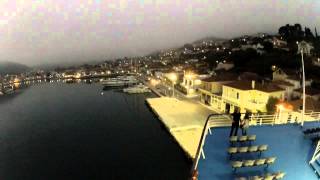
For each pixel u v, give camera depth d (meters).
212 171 15.98
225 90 69.44
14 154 58.38
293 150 18.55
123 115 92.00
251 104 60.53
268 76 90.25
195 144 46.59
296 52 119.75
